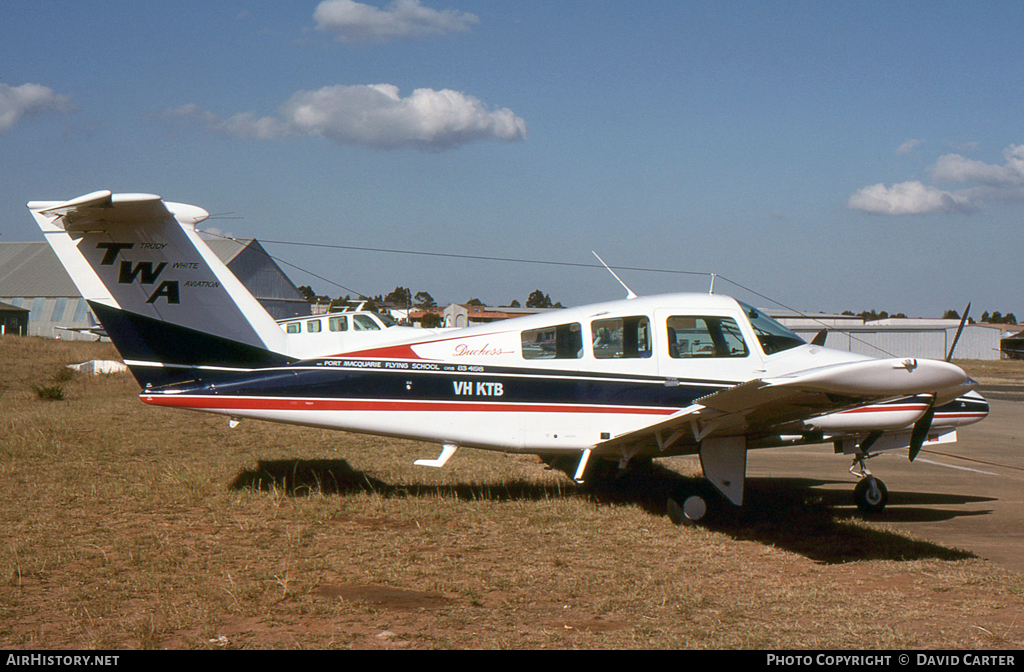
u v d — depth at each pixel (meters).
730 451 6.90
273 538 5.74
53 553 5.15
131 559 5.07
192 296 7.30
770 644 3.94
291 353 7.49
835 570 5.39
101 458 8.70
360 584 4.78
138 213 6.81
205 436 10.62
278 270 47.28
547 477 8.60
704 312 7.52
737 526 6.64
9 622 3.97
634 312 7.43
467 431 7.22
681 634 4.07
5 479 7.43
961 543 6.37
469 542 5.84
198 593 4.46
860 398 5.75
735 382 7.38
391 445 10.48
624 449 7.27
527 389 7.23
